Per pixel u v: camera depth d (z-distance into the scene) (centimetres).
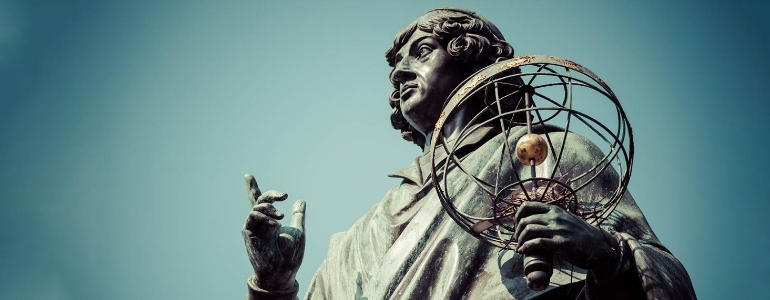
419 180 1465
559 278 1303
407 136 1620
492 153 1432
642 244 1281
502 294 1307
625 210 1360
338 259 1460
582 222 1202
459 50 1531
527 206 1197
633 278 1233
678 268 1279
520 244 1193
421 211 1397
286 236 1361
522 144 1216
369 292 1353
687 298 1253
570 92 1235
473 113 1502
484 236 1297
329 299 1445
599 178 1377
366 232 1456
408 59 1556
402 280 1343
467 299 1321
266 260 1354
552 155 1393
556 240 1183
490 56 1544
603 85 1239
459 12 1578
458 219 1302
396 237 1412
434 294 1329
